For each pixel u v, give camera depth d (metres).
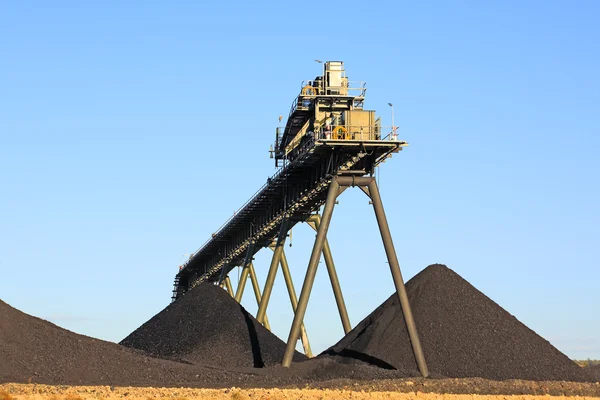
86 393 56.25
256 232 101.50
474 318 79.69
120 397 53.97
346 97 84.56
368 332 80.25
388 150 74.94
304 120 88.56
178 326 90.50
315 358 79.31
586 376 75.81
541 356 76.50
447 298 81.50
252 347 85.62
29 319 72.56
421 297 81.88
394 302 83.88
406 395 59.62
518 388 67.25
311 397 56.66
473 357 75.75
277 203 93.50
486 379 71.75
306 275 72.62
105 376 66.94
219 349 84.06
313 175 81.44
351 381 66.75
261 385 65.69
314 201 85.75
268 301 90.81
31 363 66.69
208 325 88.56
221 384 65.56
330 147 74.38
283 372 71.19
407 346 77.06
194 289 96.62
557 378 74.44
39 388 58.72
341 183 74.00
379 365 75.62
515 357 76.25
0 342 67.88
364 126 74.94
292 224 90.19
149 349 88.44
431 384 66.50
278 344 88.31
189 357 82.44
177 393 57.31
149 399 52.41
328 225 73.44
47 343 69.31
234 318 89.50
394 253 73.31
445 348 76.62
